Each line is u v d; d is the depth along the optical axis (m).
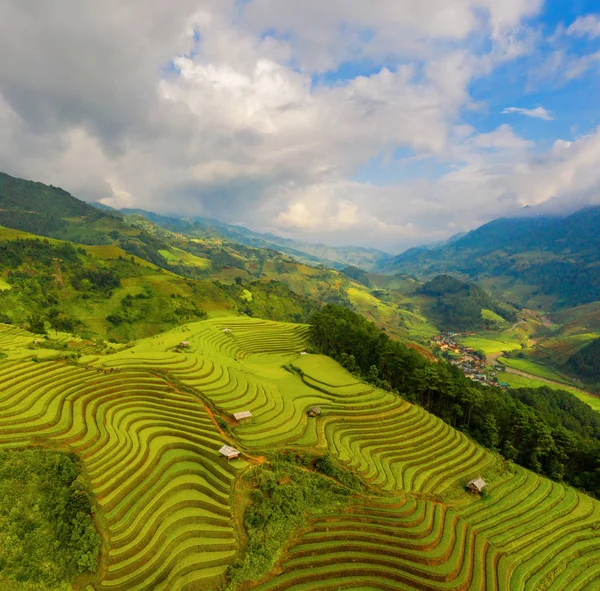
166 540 37.50
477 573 39.97
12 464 39.59
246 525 40.62
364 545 40.78
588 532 50.12
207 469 47.81
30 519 35.25
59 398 52.94
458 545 43.19
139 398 58.50
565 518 51.97
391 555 40.31
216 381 67.62
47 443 44.19
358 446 59.31
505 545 45.22
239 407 61.00
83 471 42.09
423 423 68.00
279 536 39.97
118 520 38.34
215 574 35.25
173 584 33.81
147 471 44.56
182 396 60.88
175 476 45.59
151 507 40.34
